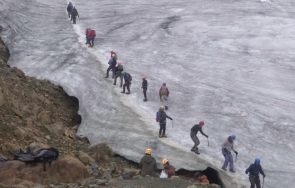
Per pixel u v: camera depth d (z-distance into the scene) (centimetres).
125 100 3938
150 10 6925
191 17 6334
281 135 3294
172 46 5303
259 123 3456
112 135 3366
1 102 2984
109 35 5875
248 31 5619
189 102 3875
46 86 4162
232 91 4053
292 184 2706
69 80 4322
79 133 3431
